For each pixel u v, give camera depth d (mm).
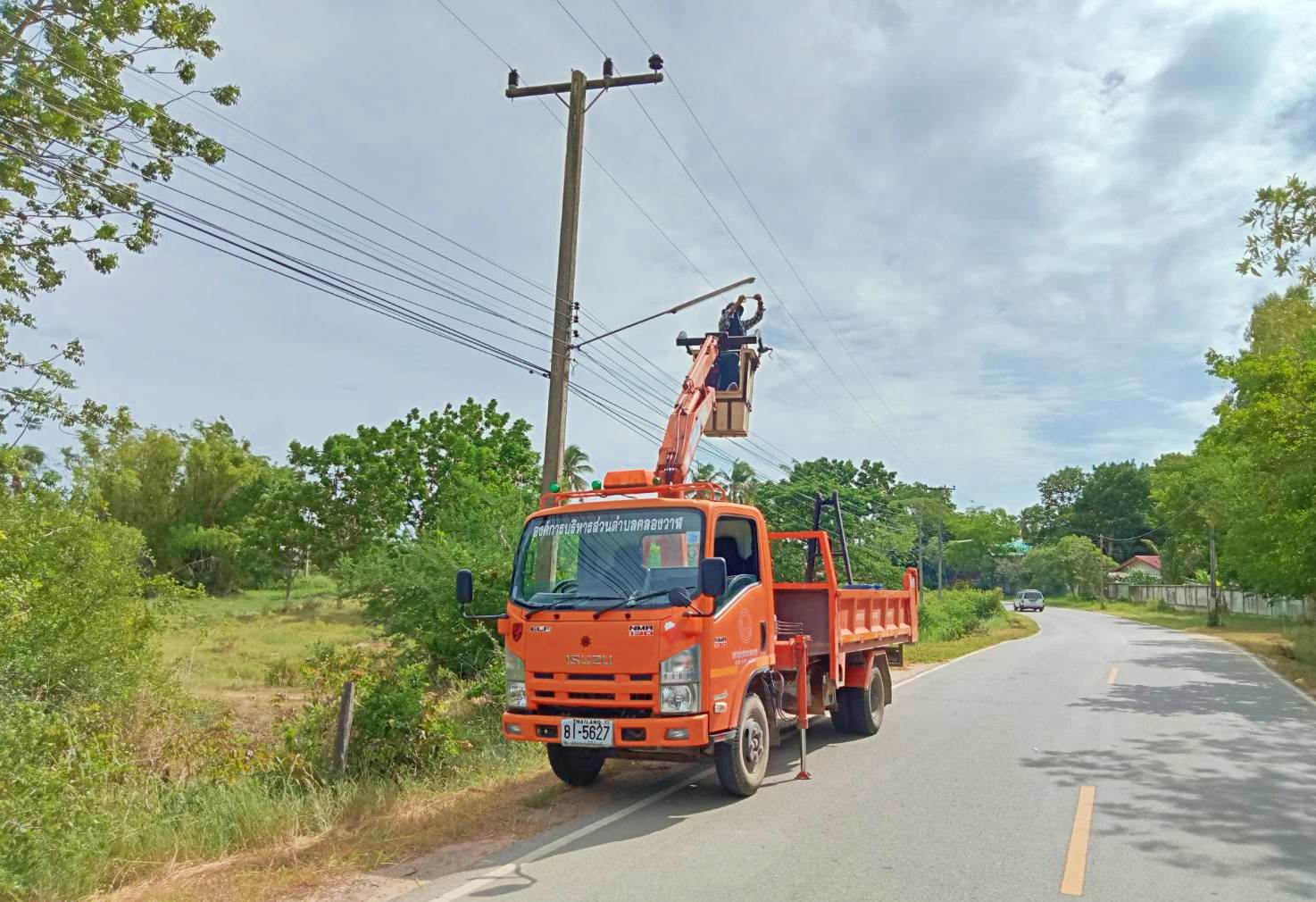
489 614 13391
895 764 9500
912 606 14055
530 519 8367
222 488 58812
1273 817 7188
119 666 11133
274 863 6312
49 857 5855
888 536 36031
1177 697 14992
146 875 6211
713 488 8797
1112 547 100625
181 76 13297
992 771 9062
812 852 6281
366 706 8930
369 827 7180
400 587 14070
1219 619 45469
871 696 11516
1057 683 17203
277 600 50656
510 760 9336
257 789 7723
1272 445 21953
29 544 10547
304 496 43625
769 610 8758
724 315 14727
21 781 6125
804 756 9062
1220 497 36375
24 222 13328
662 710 7219
